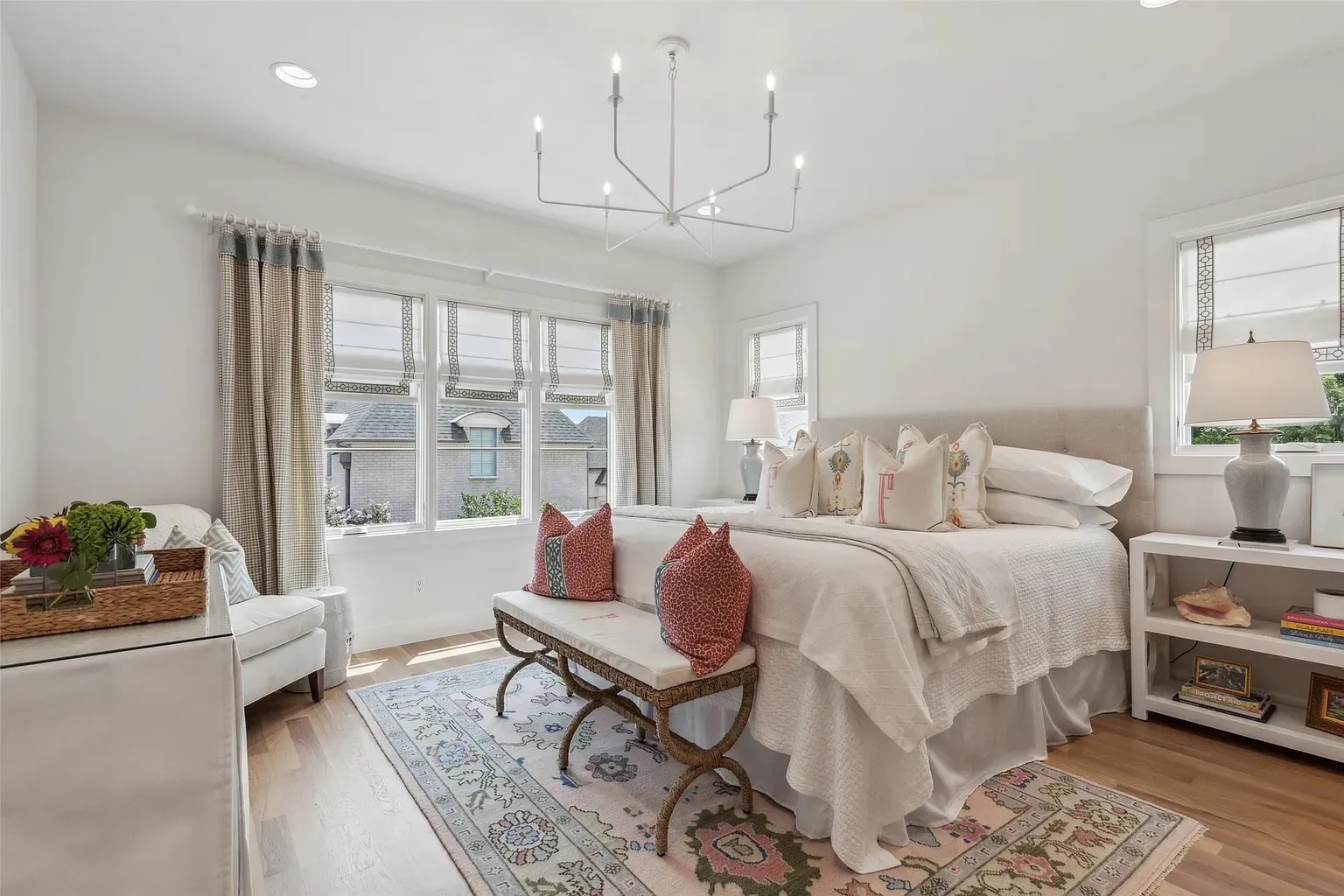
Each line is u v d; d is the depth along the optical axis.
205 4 2.11
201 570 1.57
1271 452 2.54
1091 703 2.54
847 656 1.63
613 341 4.51
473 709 2.68
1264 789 1.98
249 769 2.16
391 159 3.29
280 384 3.12
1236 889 1.52
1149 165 2.90
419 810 1.91
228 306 3.01
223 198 3.11
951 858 1.65
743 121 2.91
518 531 4.06
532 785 2.05
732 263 5.11
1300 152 2.50
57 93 2.65
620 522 2.87
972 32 2.29
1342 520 2.29
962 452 2.90
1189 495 2.77
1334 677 2.25
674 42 2.32
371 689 2.92
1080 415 3.05
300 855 1.69
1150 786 2.01
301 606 2.68
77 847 0.98
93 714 1.00
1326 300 2.50
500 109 2.81
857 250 4.20
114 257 2.84
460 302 3.90
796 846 1.72
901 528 2.61
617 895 1.53
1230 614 2.40
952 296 3.67
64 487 2.72
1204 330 2.79
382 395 3.62
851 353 4.23
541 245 4.21
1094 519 2.82
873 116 2.87
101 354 2.80
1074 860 1.63
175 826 1.04
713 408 5.18
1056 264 3.22
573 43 2.34
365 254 3.55
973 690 1.97
